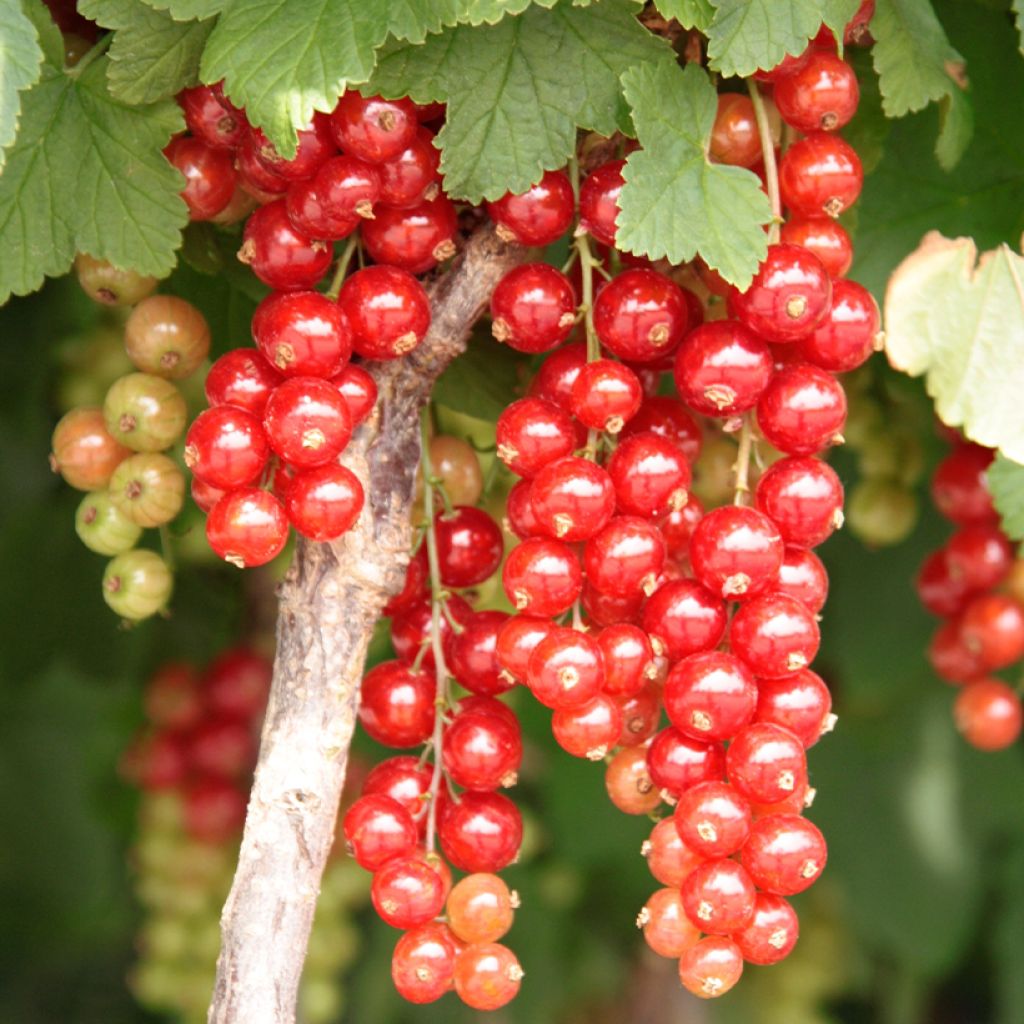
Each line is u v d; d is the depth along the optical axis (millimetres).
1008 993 625
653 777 388
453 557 412
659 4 385
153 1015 703
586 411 388
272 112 381
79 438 424
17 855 657
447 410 476
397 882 388
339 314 390
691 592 387
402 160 391
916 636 588
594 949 647
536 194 393
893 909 634
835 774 642
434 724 403
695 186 387
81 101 401
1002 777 637
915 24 409
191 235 425
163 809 543
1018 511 445
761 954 385
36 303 507
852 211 429
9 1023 687
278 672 396
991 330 403
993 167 451
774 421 390
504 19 390
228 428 386
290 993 389
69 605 534
